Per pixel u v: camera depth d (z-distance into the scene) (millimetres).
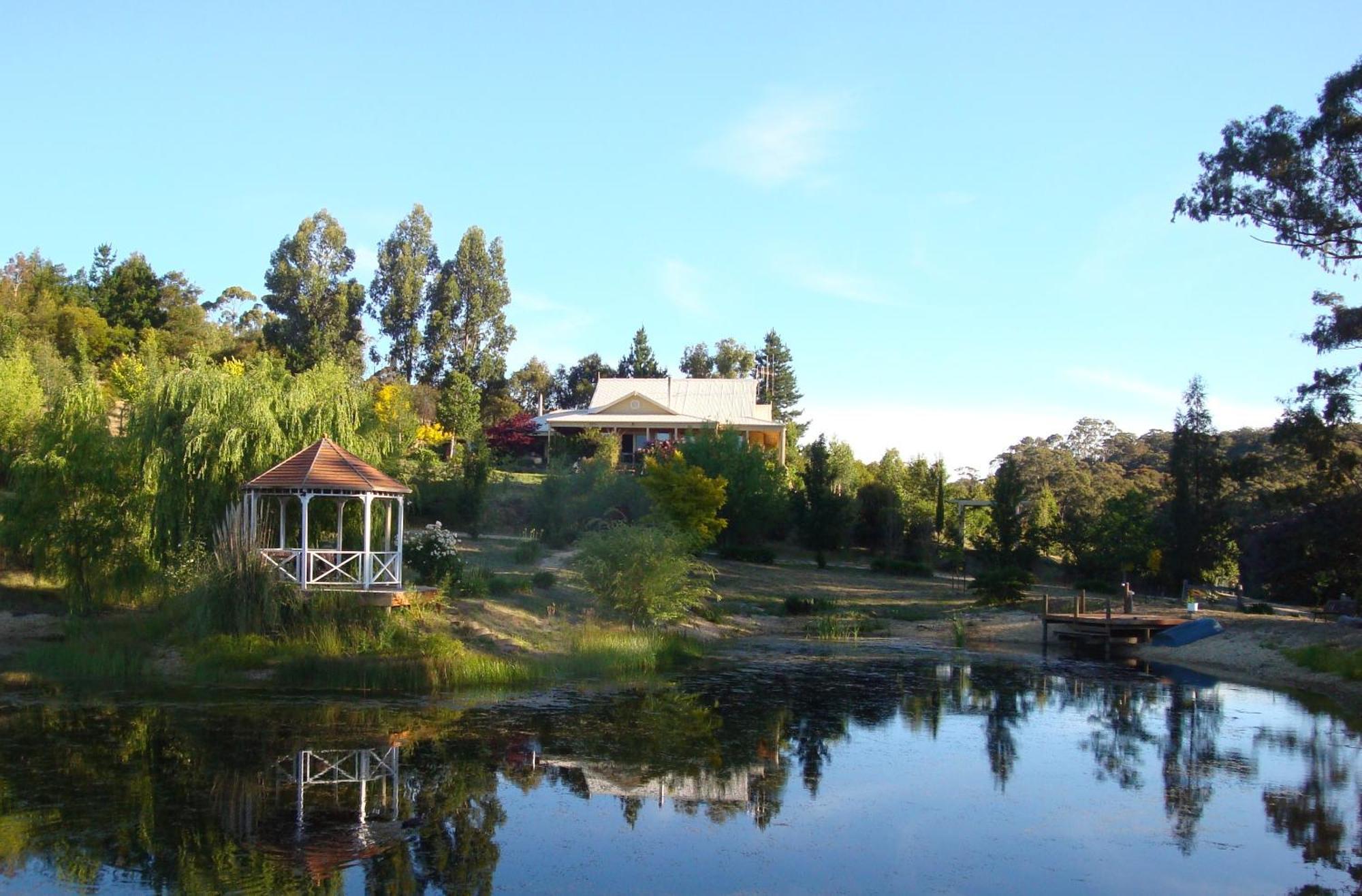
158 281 76812
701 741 17203
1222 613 37531
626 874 10812
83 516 26891
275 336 71938
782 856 11508
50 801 12938
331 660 21688
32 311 64688
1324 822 13102
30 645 24516
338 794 13484
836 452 63344
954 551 51719
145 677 21797
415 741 16703
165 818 12320
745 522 48562
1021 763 16281
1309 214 27562
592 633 26562
